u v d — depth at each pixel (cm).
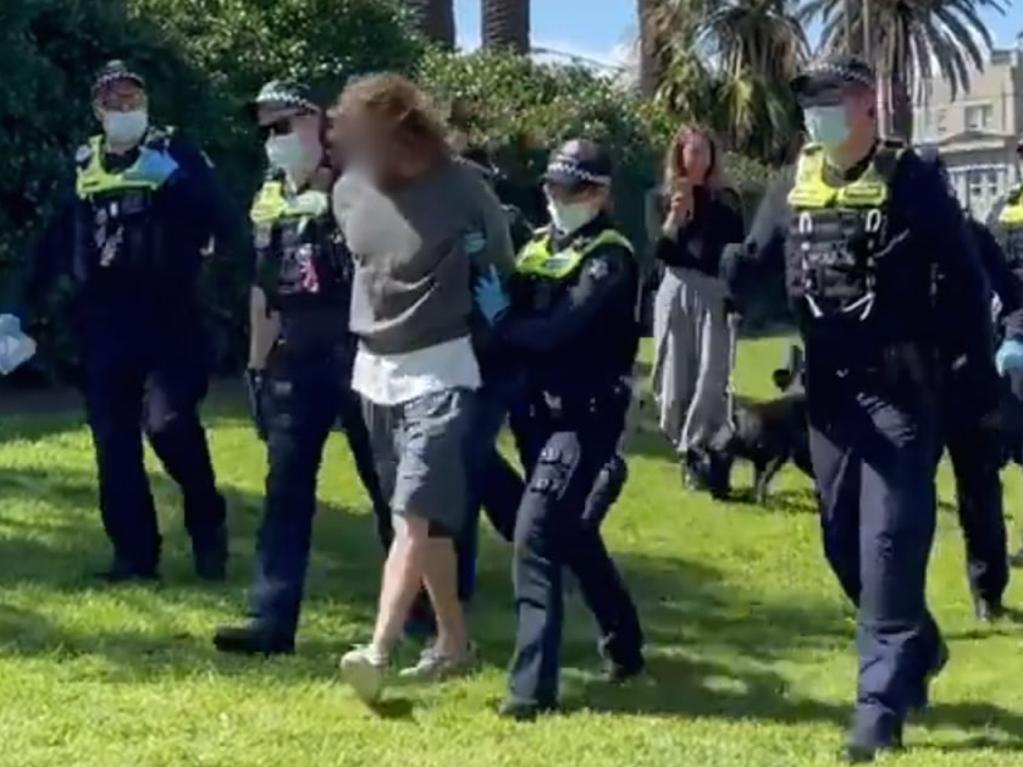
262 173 1524
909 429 557
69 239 753
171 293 749
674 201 884
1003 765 546
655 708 623
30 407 1326
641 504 999
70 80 1402
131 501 766
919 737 589
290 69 1569
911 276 553
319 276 664
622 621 651
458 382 596
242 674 633
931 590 831
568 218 600
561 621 609
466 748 549
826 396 570
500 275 600
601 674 664
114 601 729
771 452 1014
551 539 599
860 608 574
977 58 4775
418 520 593
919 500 557
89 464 1019
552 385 601
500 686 633
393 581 594
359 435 701
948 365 574
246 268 731
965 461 766
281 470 671
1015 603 806
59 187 1335
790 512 1004
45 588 744
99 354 752
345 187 606
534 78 2167
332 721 575
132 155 740
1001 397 779
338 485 984
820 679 671
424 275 591
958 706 635
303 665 648
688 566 877
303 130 672
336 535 881
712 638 736
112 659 650
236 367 1398
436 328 595
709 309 1025
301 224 668
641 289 621
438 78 1995
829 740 575
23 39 1352
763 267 586
